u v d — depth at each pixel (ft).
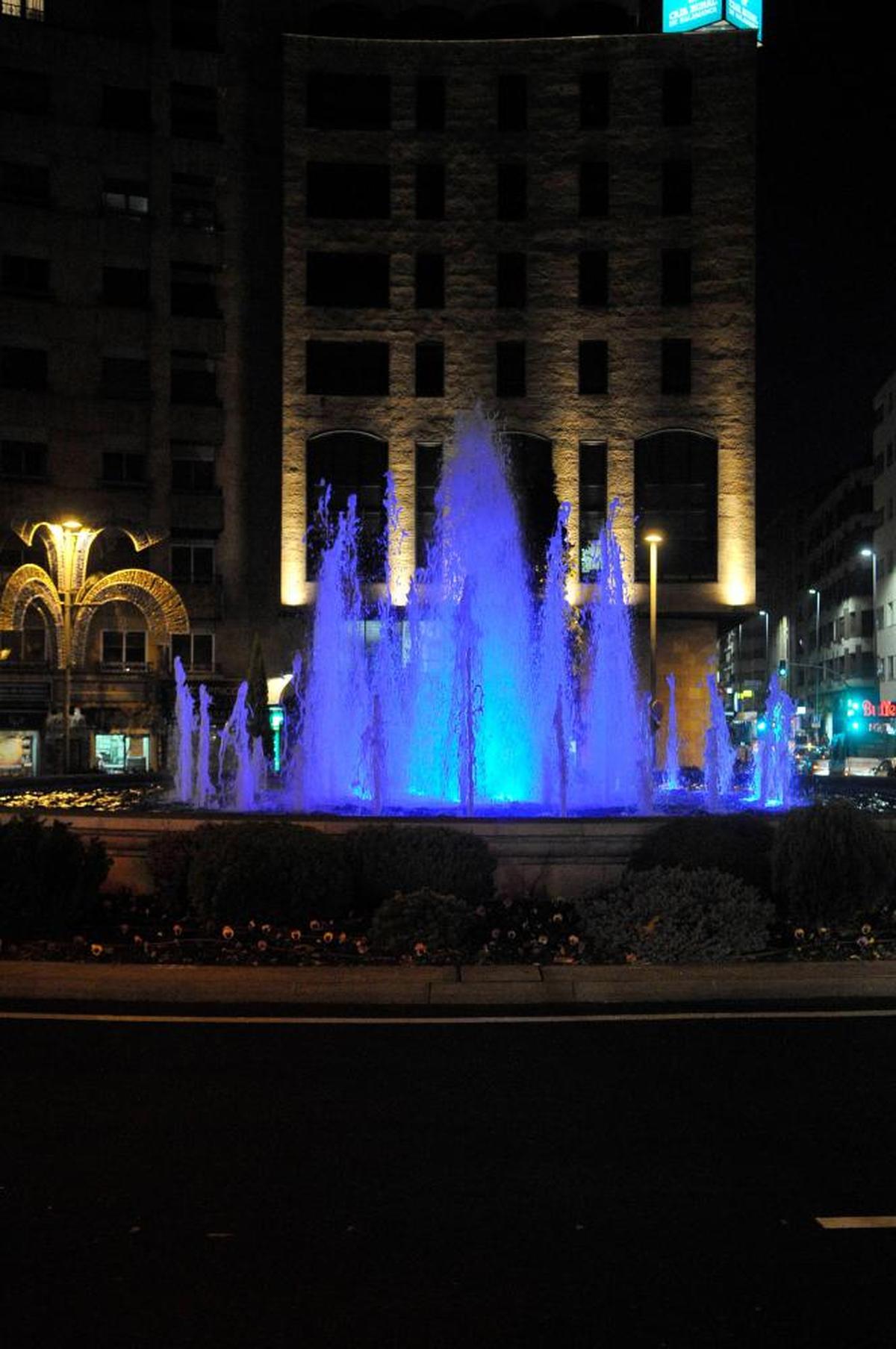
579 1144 22.09
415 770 84.28
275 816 49.96
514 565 170.81
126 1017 32.65
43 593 156.15
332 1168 20.80
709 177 185.68
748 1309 15.62
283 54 188.24
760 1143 22.18
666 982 35.19
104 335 180.34
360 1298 15.92
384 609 159.84
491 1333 14.98
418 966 37.63
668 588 184.34
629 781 90.68
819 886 42.34
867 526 314.96
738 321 185.47
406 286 186.09
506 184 187.21
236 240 186.50
